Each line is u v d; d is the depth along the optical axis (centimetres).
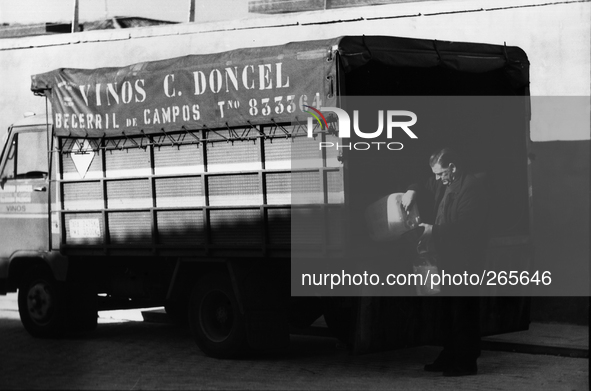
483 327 842
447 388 739
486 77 897
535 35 1051
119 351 937
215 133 848
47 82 979
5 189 1055
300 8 1260
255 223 823
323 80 754
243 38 1261
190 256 880
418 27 1116
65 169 987
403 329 783
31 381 762
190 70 854
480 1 1078
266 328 848
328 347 966
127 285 991
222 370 823
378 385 752
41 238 1023
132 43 1370
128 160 923
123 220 932
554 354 903
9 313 1285
